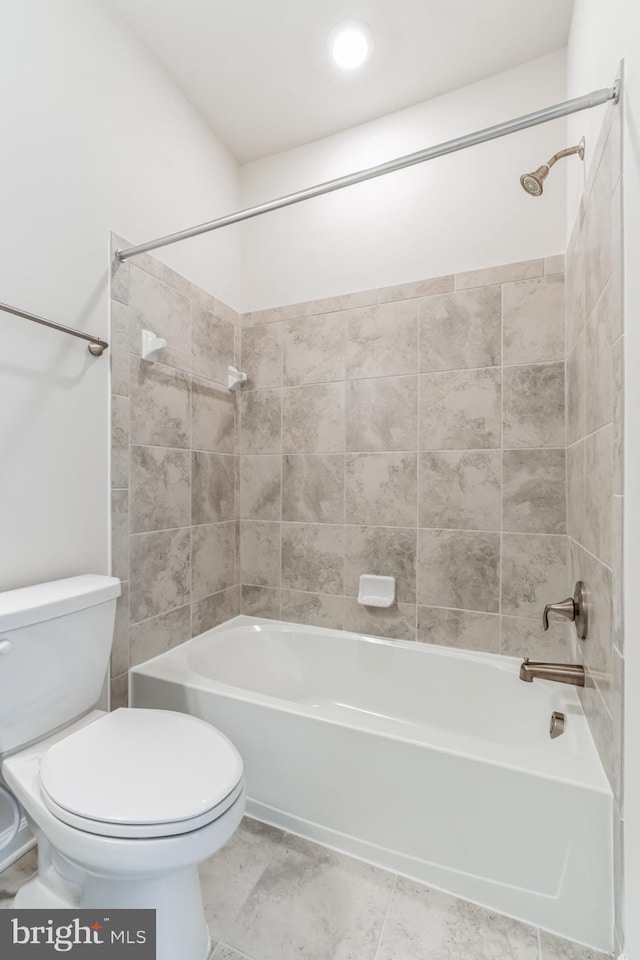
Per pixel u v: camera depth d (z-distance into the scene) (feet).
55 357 4.20
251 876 3.75
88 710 4.06
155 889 2.87
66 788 2.85
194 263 6.01
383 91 5.73
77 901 3.22
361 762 3.91
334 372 6.29
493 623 5.43
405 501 5.86
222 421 6.56
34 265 4.00
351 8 4.73
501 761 3.44
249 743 4.40
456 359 5.58
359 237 6.17
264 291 6.81
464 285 5.55
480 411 5.46
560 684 4.76
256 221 6.89
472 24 4.86
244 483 6.89
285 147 6.70
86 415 4.51
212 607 6.32
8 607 3.37
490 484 5.42
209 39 5.10
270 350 6.73
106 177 4.71
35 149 4.00
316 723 4.08
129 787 2.87
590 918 3.18
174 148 5.67
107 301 4.73
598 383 3.50
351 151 6.30
